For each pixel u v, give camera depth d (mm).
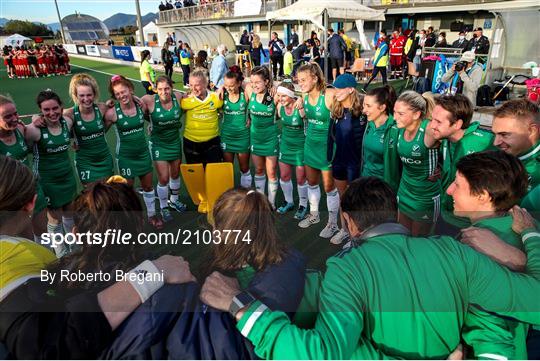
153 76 10898
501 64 7836
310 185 3570
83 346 978
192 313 1076
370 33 18234
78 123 3094
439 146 2303
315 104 3164
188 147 3914
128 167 3486
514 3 12664
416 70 10938
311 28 19406
